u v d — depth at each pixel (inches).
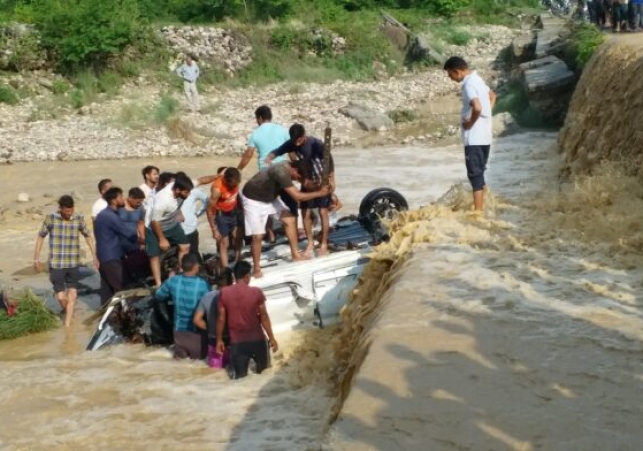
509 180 650.8
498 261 323.9
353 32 1467.8
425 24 1608.0
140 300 415.2
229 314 347.6
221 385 340.8
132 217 451.8
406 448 189.3
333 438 195.5
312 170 394.9
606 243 340.8
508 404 208.4
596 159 580.1
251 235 386.6
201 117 1155.9
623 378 220.7
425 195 695.7
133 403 327.3
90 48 1227.2
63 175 864.3
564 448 188.1
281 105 1249.4
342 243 422.3
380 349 244.2
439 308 275.1
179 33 1353.3
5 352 408.5
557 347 240.8
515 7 1792.6
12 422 315.6
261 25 1453.0
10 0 1363.2
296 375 342.6
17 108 1149.1
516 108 1159.6
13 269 544.4
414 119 1203.9
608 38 941.8
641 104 531.5
